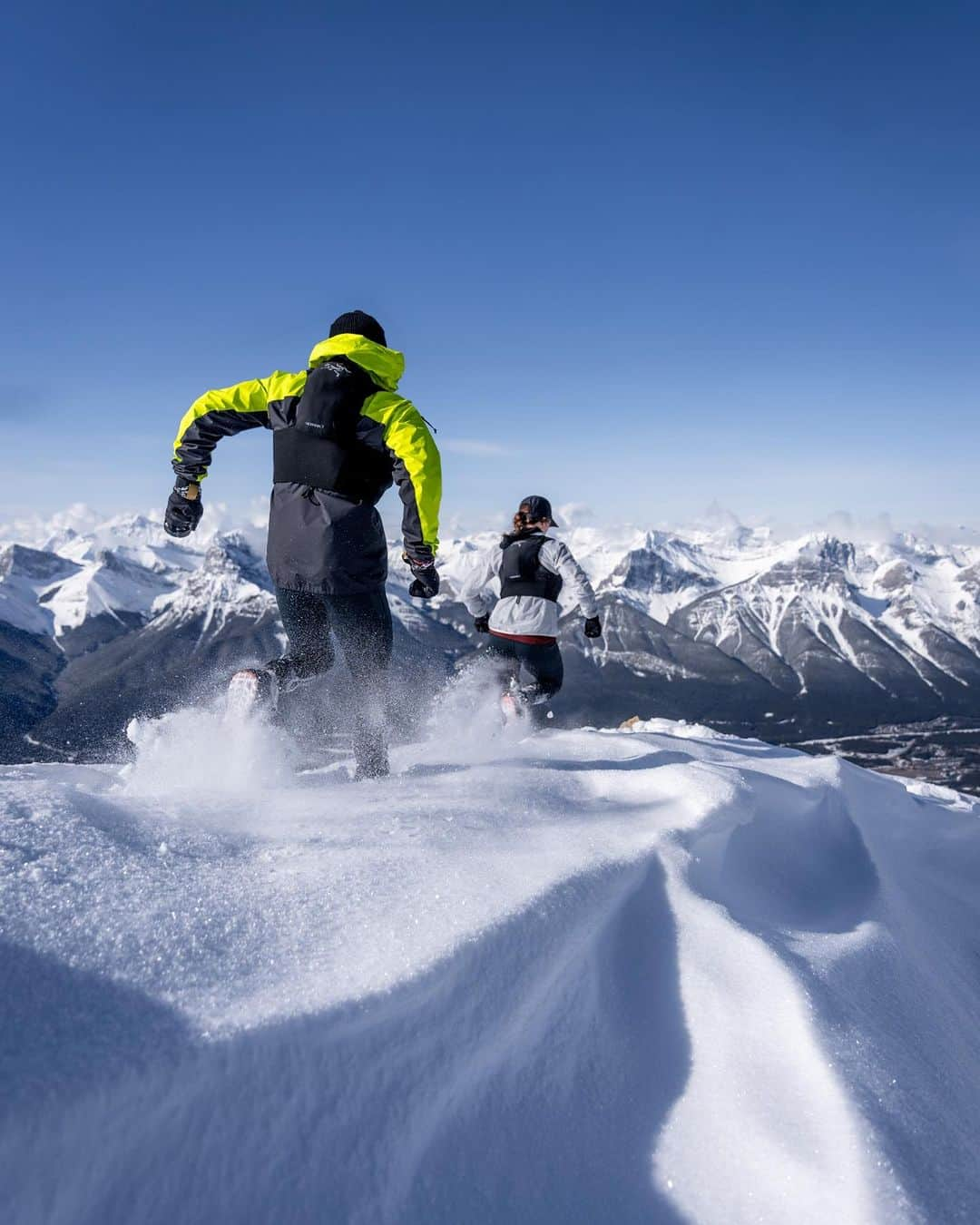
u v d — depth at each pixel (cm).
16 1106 86
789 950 184
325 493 292
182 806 198
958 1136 143
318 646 306
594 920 166
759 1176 124
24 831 151
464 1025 128
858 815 371
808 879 268
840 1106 132
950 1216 120
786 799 303
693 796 261
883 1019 176
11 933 114
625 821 236
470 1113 124
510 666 563
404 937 135
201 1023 105
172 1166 94
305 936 133
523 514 575
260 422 312
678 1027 157
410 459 286
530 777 292
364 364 293
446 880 161
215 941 125
